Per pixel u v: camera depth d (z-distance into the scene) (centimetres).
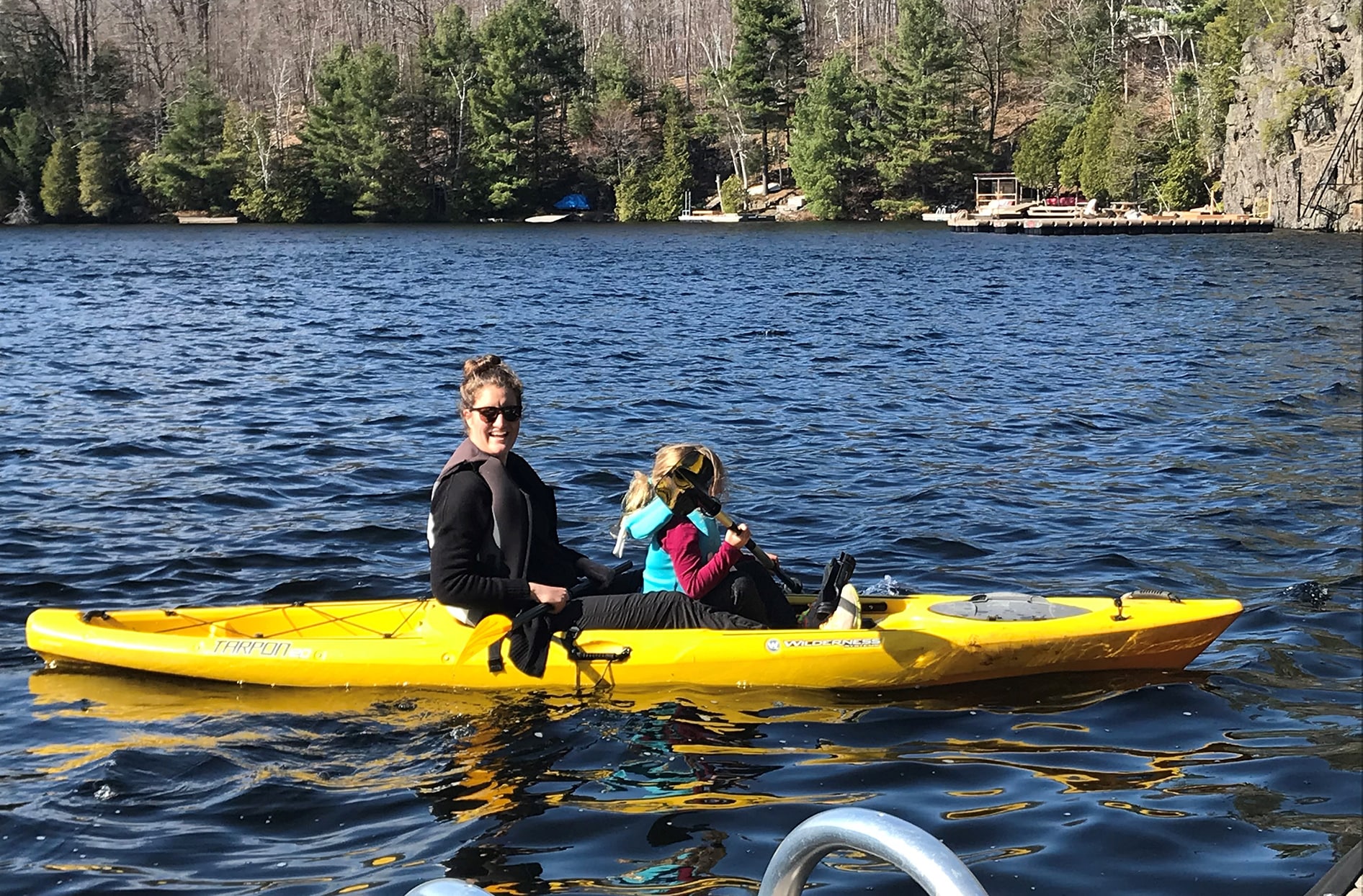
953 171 7894
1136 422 1319
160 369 1650
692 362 1806
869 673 591
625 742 530
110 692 588
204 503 943
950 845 441
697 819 459
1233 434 1242
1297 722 558
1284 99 5728
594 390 1534
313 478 1034
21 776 496
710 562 595
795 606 649
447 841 442
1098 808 470
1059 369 1727
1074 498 985
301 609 650
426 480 1030
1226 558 827
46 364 1688
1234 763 512
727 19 10281
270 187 8012
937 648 593
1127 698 586
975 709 571
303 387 1520
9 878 417
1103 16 7875
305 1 10275
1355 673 619
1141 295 2950
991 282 3372
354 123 8081
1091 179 7031
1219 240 5288
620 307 2727
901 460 1133
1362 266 3800
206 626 641
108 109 8456
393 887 410
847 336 2134
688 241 5941
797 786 489
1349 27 5528
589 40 10544
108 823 456
